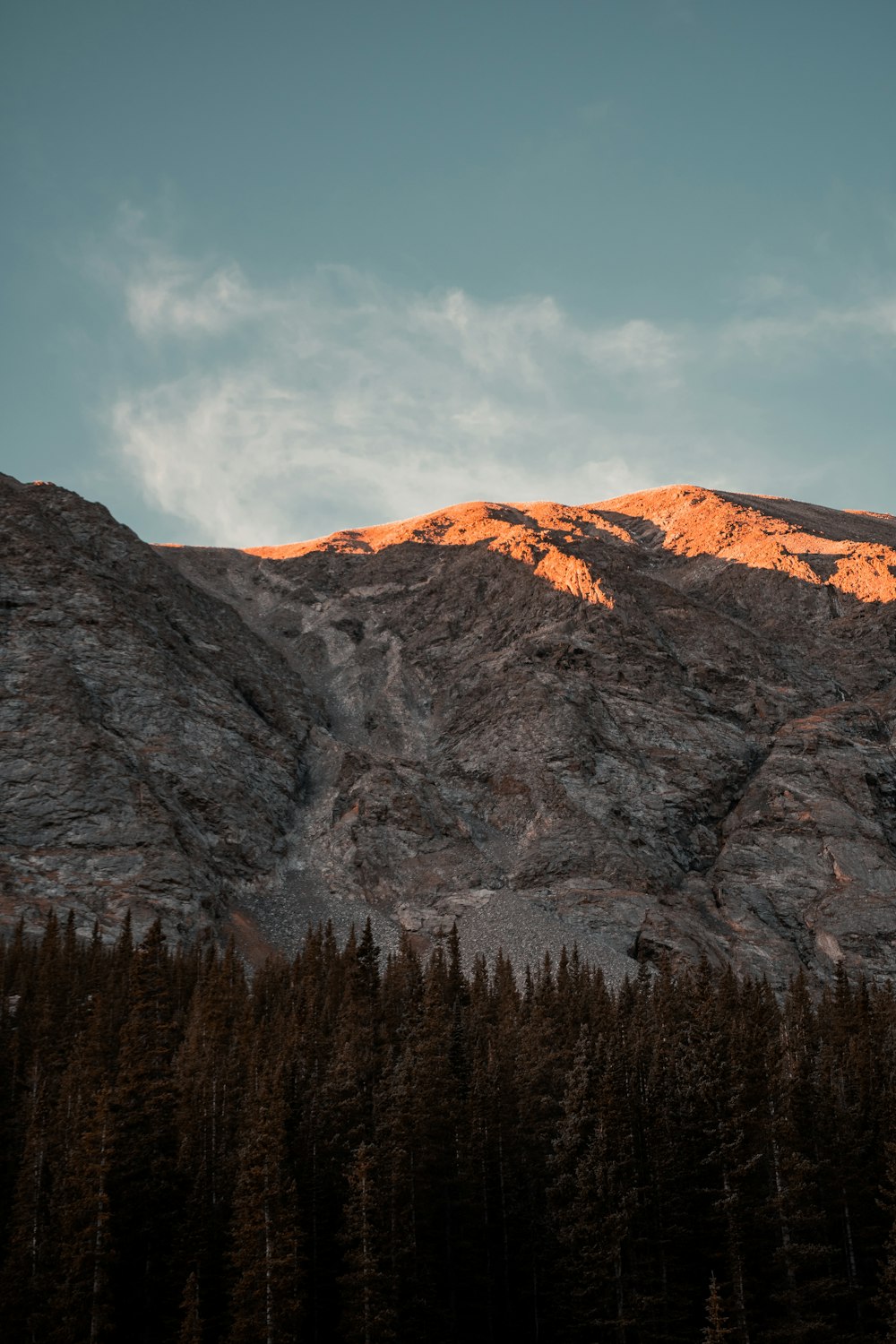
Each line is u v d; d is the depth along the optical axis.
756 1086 66.31
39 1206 58.91
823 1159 66.62
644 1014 88.56
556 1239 63.78
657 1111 65.81
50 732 139.50
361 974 92.00
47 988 85.56
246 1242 56.16
